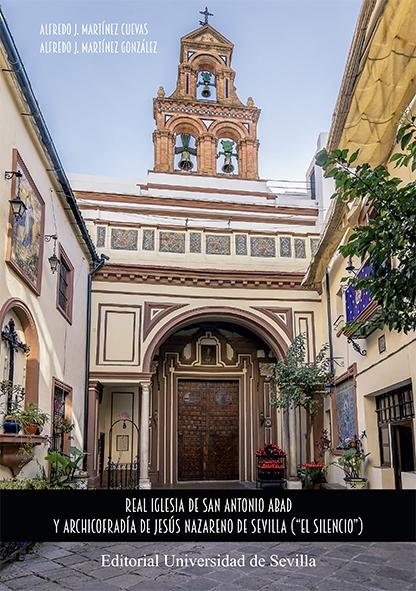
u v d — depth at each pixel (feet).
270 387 47.98
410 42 18.83
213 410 48.24
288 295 43.65
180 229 43.55
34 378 24.64
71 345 33.99
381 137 23.63
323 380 39.73
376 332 29.19
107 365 40.06
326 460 40.75
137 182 45.65
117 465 42.78
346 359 36.45
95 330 40.45
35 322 25.27
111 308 41.06
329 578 17.85
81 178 44.57
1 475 20.53
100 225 42.47
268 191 47.14
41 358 26.25
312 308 43.62
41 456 25.72
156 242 42.98
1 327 20.76
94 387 39.50
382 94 21.24
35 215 25.29
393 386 26.76
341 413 38.01
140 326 41.19
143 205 44.19
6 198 21.16
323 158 14.28
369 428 31.73
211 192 46.03
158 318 41.60
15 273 22.39
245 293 43.14
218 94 49.96
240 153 48.62
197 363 48.29
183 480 46.24
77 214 32.65
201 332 48.83
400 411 27.84
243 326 45.06
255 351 49.19
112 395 44.52
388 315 14.46
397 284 13.50
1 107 20.66
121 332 40.81
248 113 49.37
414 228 13.17
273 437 47.44
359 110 22.12
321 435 41.91
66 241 32.68
